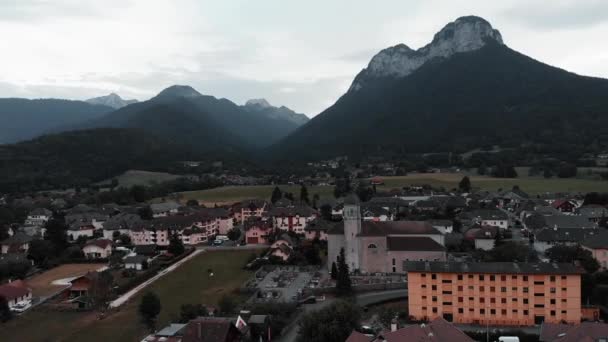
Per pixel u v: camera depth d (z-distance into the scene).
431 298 128.38
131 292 169.75
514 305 124.44
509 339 104.12
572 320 121.81
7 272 187.75
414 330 92.75
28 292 162.88
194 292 166.25
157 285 177.12
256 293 158.25
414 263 132.25
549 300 122.88
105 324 139.00
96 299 153.62
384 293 154.12
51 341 128.25
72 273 198.38
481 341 110.44
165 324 132.88
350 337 95.44
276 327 122.00
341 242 186.25
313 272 187.25
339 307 113.38
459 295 127.00
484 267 127.44
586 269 151.25
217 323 105.94
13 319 145.62
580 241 182.62
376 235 179.25
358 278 170.12
